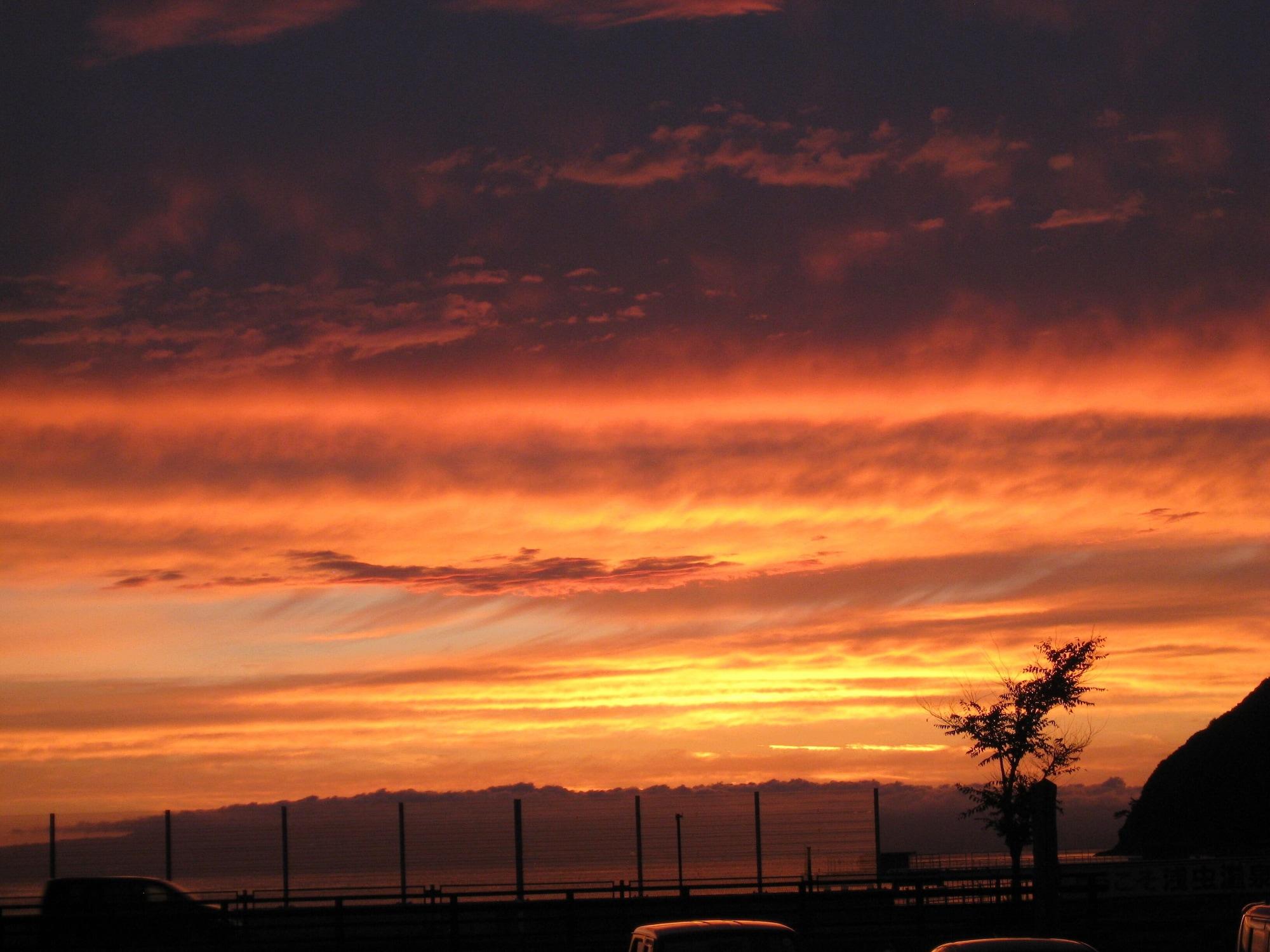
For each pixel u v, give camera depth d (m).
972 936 24.53
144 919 24.70
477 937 24.38
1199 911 26.52
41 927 24.81
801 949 10.90
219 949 24.12
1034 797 18.27
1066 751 30.20
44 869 31.31
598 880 31.67
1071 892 27.34
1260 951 11.18
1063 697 30.17
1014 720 30.16
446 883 31.12
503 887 31.44
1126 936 23.86
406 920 25.33
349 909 24.58
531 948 24.16
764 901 25.34
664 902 24.97
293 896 31.66
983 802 29.75
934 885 30.14
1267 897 26.95
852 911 24.95
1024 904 26.06
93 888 25.44
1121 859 38.31
